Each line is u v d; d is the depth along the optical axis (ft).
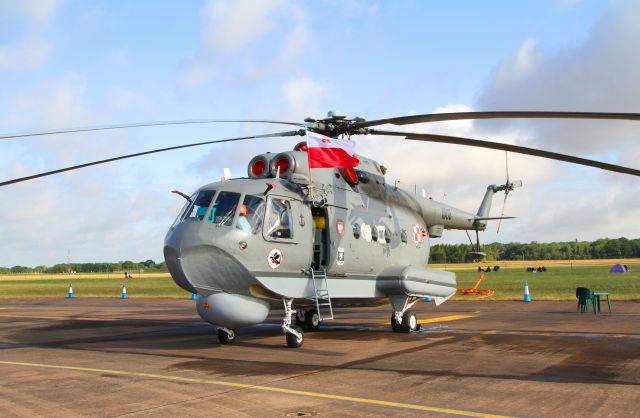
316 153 43.39
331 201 47.47
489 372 31.35
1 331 59.31
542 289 131.44
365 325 60.64
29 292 178.91
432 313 73.82
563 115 35.70
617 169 40.70
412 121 41.73
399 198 58.03
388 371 31.94
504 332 50.65
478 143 43.62
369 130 46.83
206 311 41.24
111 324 66.39
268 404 24.11
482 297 104.42
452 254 594.24
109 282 306.14
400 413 22.45
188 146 44.01
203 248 39.19
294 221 43.60
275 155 45.70
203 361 36.24
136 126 36.68
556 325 55.72
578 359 35.37
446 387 27.37
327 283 46.62
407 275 51.72
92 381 29.63
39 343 48.49
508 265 515.09
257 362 35.63
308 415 22.27
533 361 34.81
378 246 51.93
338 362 35.42
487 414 22.24
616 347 40.32
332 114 45.44
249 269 40.22
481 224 71.67
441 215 64.59
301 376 30.55
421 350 40.32
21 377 31.09
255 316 42.01
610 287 132.57
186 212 41.47
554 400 24.54
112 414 22.76
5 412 23.27
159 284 250.98
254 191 42.09
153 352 41.14
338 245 47.19
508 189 72.18
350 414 22.35
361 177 52.49
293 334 42.37
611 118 34.71
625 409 22.95
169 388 27.55
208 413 22.75
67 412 23.16
